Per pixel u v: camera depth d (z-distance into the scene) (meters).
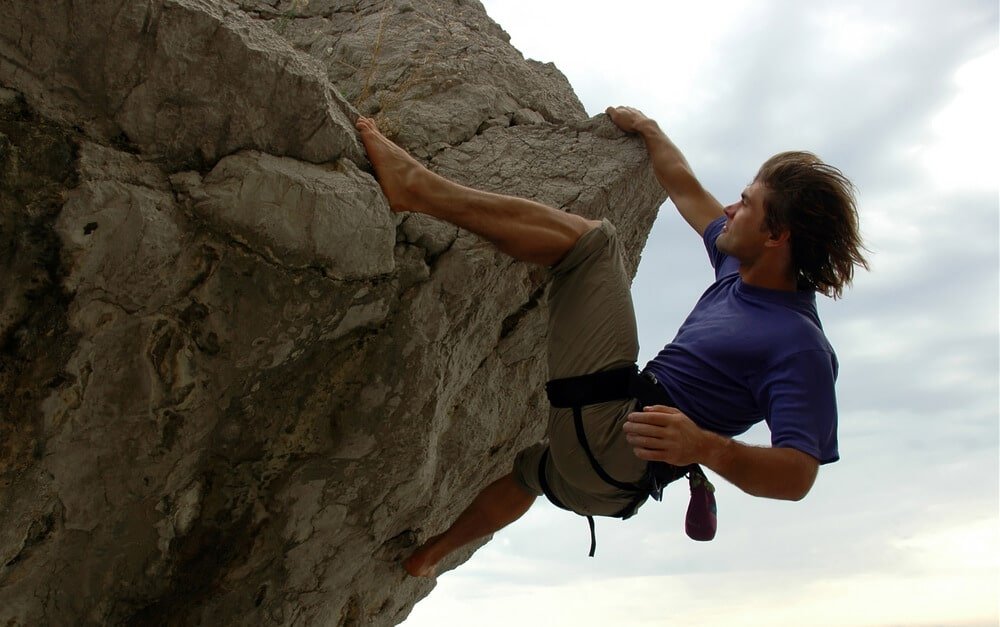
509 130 3.80
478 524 3.75
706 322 3.08
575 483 3.21
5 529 2.64
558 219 3.20
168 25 2.57
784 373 2.80
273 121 2.79
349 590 3.64
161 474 2.88
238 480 3.04
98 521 2.84
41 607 2.84
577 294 3.19
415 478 3.33
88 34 2.53
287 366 2.97
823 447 2.75
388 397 3.15
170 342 2.74
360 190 2.90
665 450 2.59
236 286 2.77
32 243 2.48
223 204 2.69
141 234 2.58
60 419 2.62
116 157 2.60
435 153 3.61
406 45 3.94
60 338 2.57
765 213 2.97
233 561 3.10
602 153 3.78
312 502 3.19
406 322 3.13
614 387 3.05
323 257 2.85
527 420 4.18
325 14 4.26
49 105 2.54
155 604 3.03
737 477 2.63
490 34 4.47
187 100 2.67
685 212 3.69
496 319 3.56
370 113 3.68
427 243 3.18
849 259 2.98
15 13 2.47
